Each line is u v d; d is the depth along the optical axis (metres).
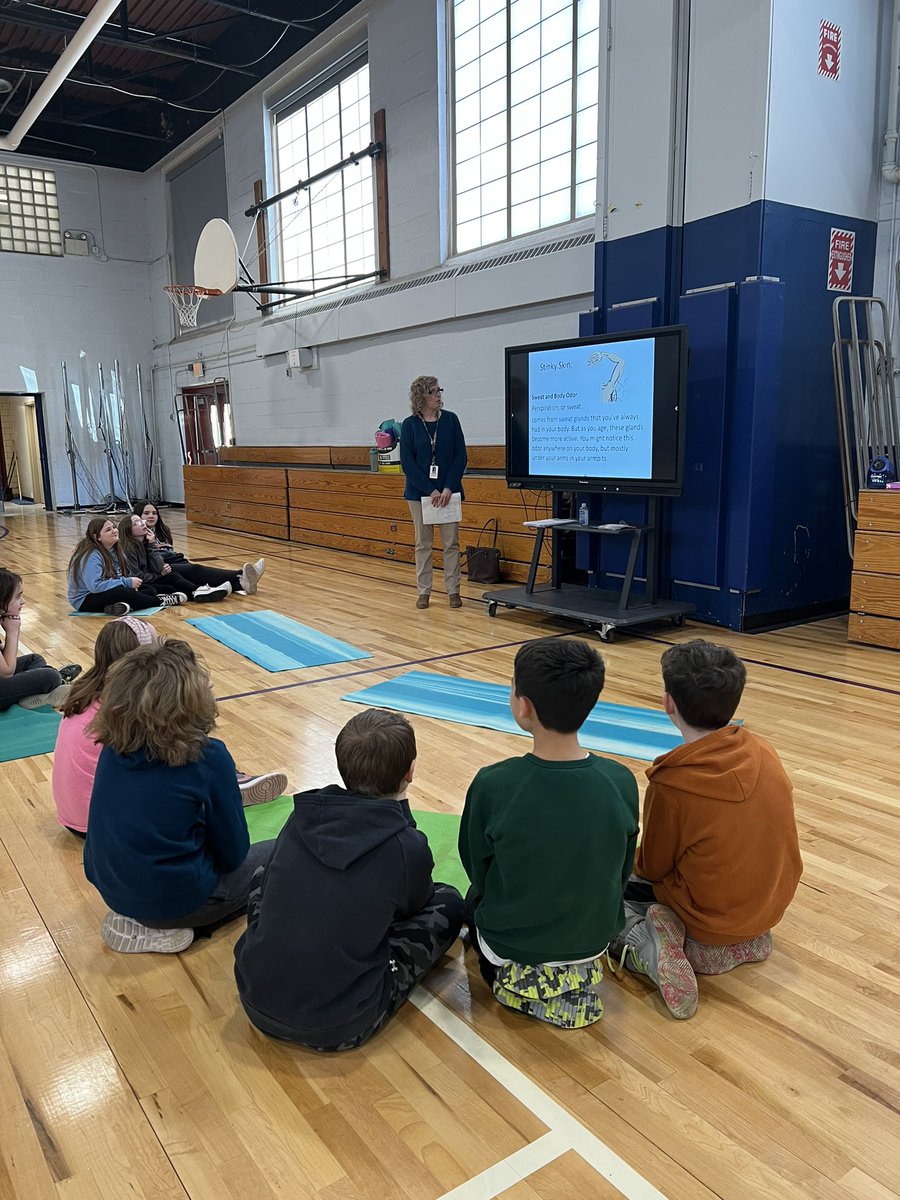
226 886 1.85
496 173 6.71
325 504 8.23
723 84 4.25
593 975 1.58
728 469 4.51
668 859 1.66
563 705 1.44
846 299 4.37
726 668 1.59
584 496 5.30
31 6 8.38
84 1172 1.26
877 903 1.97
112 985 1.71
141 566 5.73
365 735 1.48
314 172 9.16
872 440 4.60
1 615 3.42
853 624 4.31
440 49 6.96
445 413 5.22
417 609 5.40
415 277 7.36
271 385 10.23
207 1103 1.39
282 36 8.95
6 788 2.72
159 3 9.05
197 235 12.10
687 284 4.60
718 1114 1.35
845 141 4.45
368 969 1.45
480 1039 1.53
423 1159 1.27
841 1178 1.23
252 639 4.63
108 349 13.49
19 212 12.52
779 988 1.68
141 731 1.68
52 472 13.23
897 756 2.83
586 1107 1.37
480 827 1.54
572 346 4.76
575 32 5.82
